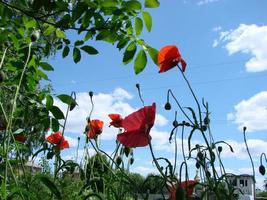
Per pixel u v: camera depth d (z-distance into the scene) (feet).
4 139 1.93
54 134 2.89
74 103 2.59
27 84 2.80
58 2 2.27
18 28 2.73
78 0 2.25
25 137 2.73
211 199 2.09
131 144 1.77
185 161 1.77
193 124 1.88
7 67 2.77
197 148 2.00
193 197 2.04
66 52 2.64
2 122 2.68
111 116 2.70
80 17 2.35
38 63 2.78
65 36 2.64
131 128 1.78
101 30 2.38
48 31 2.65
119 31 2.40
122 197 2.12
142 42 2.40
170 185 1.82
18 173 2.46
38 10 2.35
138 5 2.31
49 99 2.58
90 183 2.30
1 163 2.21
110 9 2.31
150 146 1.77
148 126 1.77
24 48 2.72
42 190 2.51
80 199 2.62
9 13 2.45
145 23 2.37
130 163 2.66
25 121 2.75
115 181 2.46
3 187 1.69
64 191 2.76
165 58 2.05
